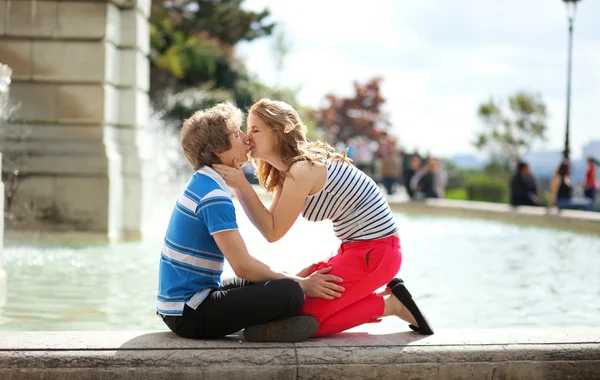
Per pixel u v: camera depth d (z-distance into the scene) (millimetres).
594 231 11609
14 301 4941
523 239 10477
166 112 27078
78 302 4957
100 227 8461
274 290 2938
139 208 8930
